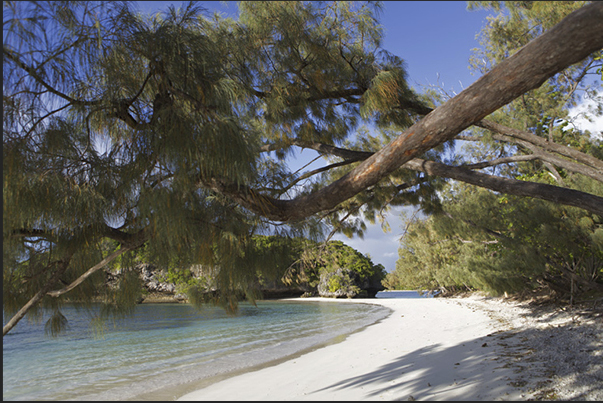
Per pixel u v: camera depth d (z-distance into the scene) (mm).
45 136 2271
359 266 53719
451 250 25453
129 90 2566
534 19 4473
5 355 9828
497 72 1814
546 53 1654
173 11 2637
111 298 3025
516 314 12430
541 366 5059
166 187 2379
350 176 2426
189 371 7512
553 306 11922
